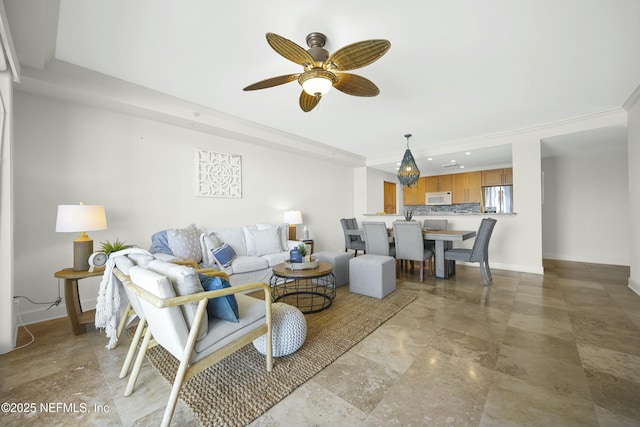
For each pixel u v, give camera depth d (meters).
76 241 2.20
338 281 3.41
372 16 1.69
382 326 2.23
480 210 6.71
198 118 3.20
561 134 3.84
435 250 3.87
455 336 2.04
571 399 1.35
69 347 1.92
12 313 1.87
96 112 2.72
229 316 1.45
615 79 2.53
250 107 3.18
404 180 4.41
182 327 1.23
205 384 1.49
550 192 5.39
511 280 3.68
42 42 1.85
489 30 1.83
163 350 1.88
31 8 1.54
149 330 1.45
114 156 2.84
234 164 3.96
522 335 2.04
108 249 2.29
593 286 3.34
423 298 2.93
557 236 5.33
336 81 1.97
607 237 4.84
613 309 2.55
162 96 2.83
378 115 3.46
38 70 2.17
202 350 1.30
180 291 1.26
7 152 1.83
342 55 1.66
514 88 2.71
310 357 1.75
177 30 1.82
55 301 2.48
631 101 2.99
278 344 1.71
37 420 1.25
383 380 1.52
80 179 2.62
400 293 3.11
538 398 1.36
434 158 5.55
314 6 1.60
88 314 2.30
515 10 1.64
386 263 3.02
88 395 1.42
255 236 3.71
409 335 2.06
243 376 1.56
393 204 7.83
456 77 2.48
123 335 2.12
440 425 1.20
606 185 4.85
